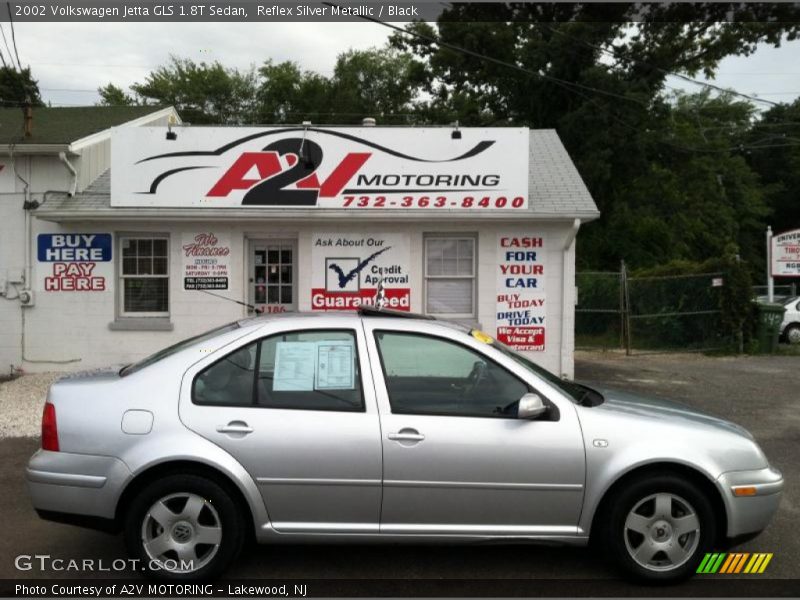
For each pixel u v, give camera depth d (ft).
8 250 39.40
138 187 37.96
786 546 17.51
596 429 14.92
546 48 84.38
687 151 89.76
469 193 38.06
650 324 59.57
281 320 15.84
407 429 14.74
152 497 14.53
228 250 39.24
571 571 15.96
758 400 36.78
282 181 38.11
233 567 16.02
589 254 98.78
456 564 16.30
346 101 142.20
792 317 69.46
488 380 15.46
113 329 39.22
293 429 14.70
